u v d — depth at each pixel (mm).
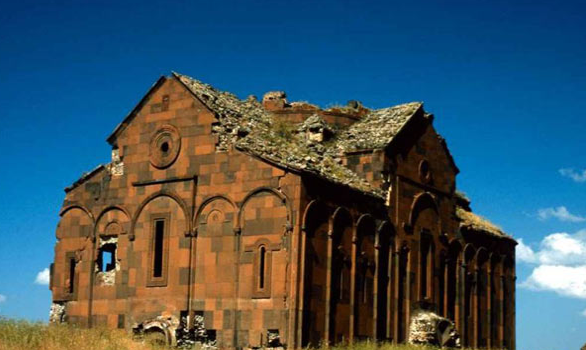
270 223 37125
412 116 45312
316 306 36906
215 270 38281
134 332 39781
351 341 38625
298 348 35594
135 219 41250
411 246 43969
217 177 39125
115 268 41594
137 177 41719
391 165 43281
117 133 42844
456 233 48156
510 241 53000
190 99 40781
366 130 45312
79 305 42312
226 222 38375
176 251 39531
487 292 50438
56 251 43906
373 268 40906
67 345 33438
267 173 37625
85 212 43188
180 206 39875
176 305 38906
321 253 37562
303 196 36719
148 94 42094
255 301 36875
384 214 42281
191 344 38156
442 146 47781
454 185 48531
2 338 33000
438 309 45719
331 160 43125
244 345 36844
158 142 41344
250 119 42406
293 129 45094
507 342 52094
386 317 41688
